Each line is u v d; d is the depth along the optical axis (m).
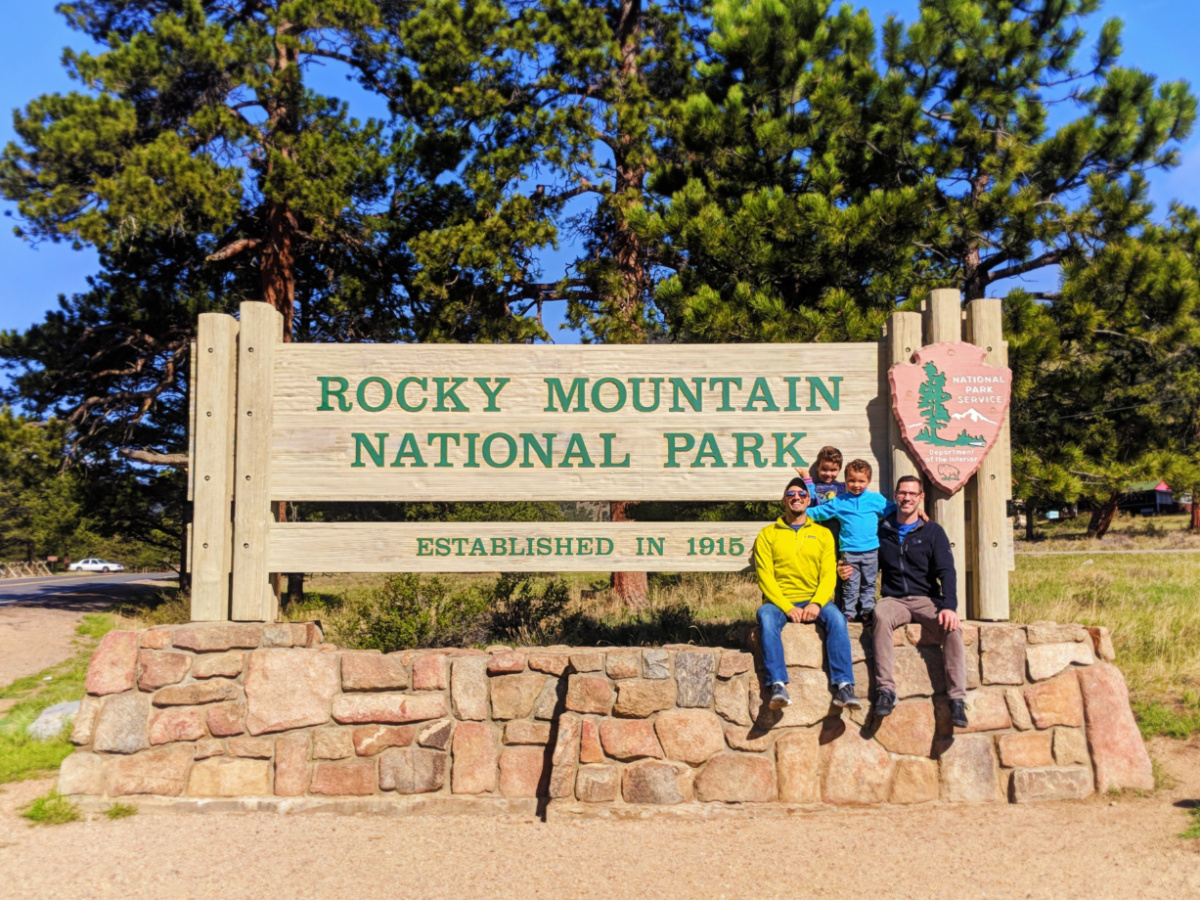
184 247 19.44
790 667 5.46
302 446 6.17
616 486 6.19
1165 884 4.03
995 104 16.61
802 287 14.75
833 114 14.88
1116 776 5.46
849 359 6.25
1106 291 15.43
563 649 5.89
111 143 16.08
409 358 6.25
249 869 4.56
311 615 12.91
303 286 20.53
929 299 6.18
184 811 5.54
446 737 5.71
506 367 6.26
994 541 5.97
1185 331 15.41
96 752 5.64
